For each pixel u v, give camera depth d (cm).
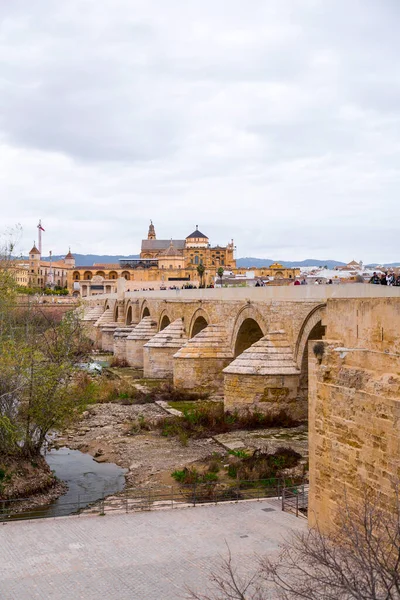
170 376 6372
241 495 2631
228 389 4197
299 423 4031
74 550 2030
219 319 5356
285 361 4050
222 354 5156
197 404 4875
